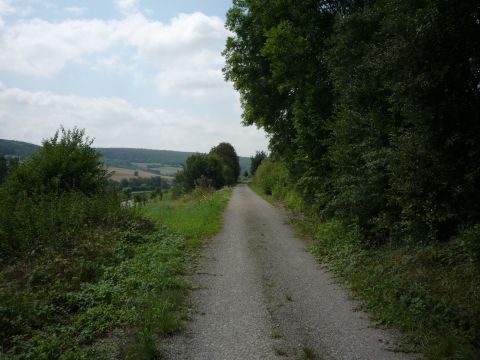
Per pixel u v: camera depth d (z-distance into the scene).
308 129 15.51
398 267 8.37
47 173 15.09
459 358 4.93
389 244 9.73
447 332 5.65
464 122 6.38
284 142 22.09
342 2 15.41
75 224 11.25
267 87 21.48
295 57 16.11
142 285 7.73
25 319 5.98
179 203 32.56
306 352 5.20
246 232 15.16
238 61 21.95
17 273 8.34
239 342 5.60
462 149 6.44
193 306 7.03
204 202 25.69
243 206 25.70
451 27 6.01
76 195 13.44
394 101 7.56
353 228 11.48
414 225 7.66
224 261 10.44
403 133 7.40
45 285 7.52
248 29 21.16
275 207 25.11
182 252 11.12
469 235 7.02
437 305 6.30
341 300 7.44
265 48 16.55
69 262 8.57
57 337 5.53
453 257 7.70
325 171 15.16
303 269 9.70
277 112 22.09
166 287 7.93
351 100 10.38
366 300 7.36
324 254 11.15
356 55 10.56
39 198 13.35
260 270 9.57
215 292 7.85
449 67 6.13
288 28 16.05
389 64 7.09
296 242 13.23
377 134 9.34
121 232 11.78
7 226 10.43
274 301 7.35
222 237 13.95
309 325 6.24
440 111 6.36
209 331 5.97
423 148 6.52
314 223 15.58
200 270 9.51
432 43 6.26
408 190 6.86
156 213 19.39
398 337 5.79
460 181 6.37
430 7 6.07
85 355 5.02
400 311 6.48
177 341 5.61
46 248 9.39
